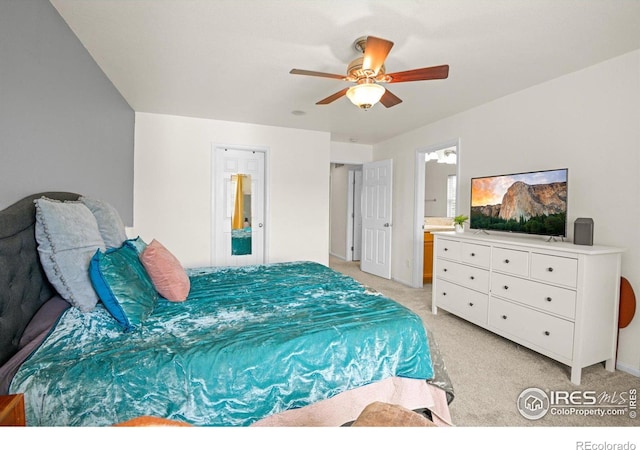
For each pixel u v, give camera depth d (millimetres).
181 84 3027
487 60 2455
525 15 1884
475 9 1839
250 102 3549
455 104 3494
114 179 3078
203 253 4297
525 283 2521
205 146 4242
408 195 4863
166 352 1236
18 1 1440
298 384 1368
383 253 5348
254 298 1977
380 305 1871
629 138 2297
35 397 1054
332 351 1445
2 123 1325
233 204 4520
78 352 1210
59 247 1396
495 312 2795
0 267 1155
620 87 2344
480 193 3354
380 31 2076
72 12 1870
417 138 4625
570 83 2668
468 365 2375
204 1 1795
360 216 7230
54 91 1808
